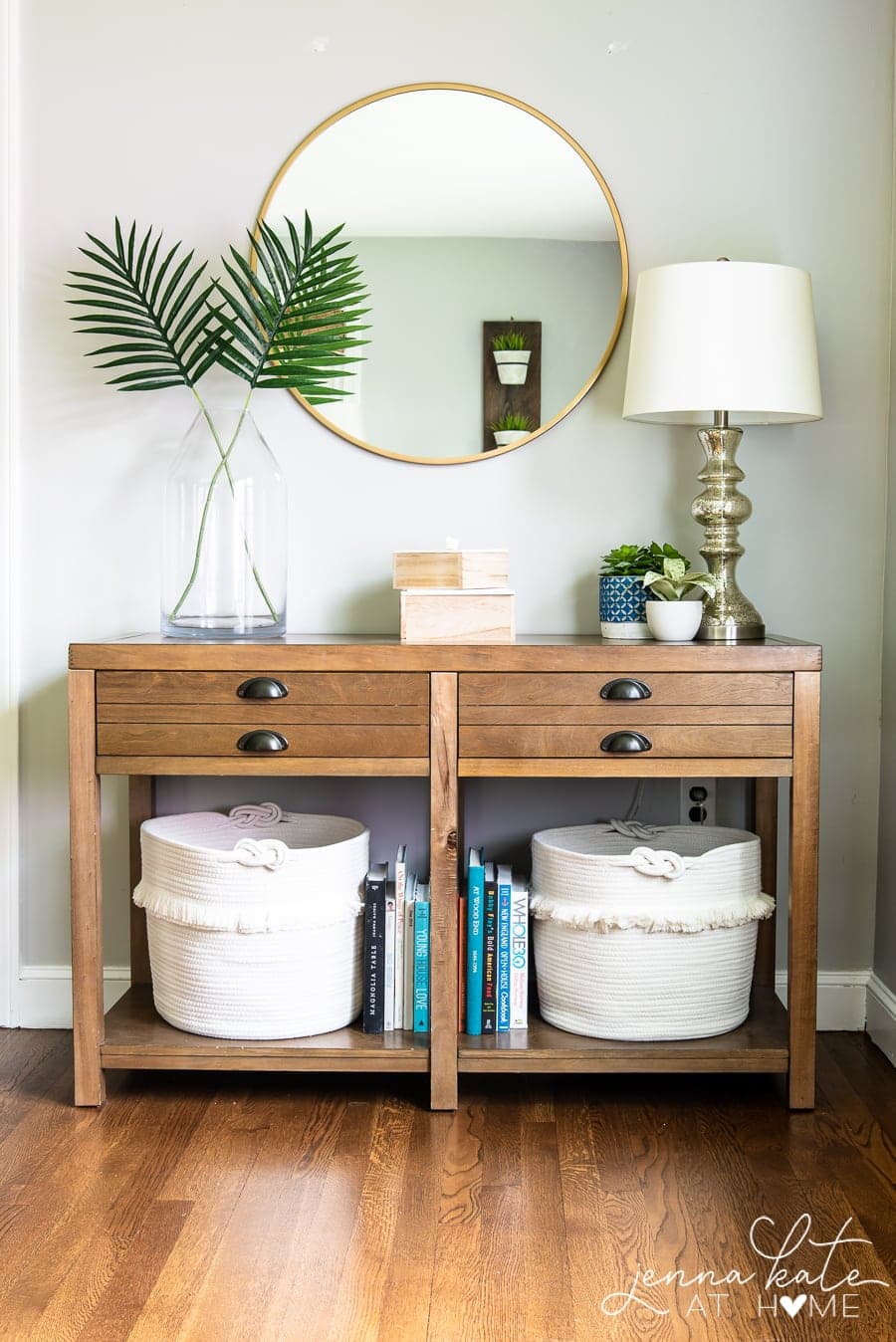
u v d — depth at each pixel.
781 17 2.50
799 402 2.23
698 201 2.52
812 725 2.12
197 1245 1.70
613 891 2.16
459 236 2.53
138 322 2.42
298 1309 1.55
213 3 2.52
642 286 2.29
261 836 2.49
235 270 2.55
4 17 2.51
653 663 2.11
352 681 2.12
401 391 2.54
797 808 2.13
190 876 2.17
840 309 2.53
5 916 2.60
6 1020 2.61
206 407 2.50
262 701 2.13
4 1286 1.60
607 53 2.51
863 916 2.59
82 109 2.53
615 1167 1.94
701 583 2.28
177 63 2.52
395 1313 1.54
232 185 2.53
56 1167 1.94
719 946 2.18
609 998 2.18
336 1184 1.88
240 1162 1.96
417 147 2.52
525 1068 2.16
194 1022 2.21
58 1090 2.26
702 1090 2.27
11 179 2.53
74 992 2.17
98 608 2.58
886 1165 1.95
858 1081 2.32
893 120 2.50
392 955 2.24
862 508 2.55
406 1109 2.17
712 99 2.51
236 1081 2.31
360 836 2.27
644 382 2.25
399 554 2.28
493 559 2.21
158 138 2.53
